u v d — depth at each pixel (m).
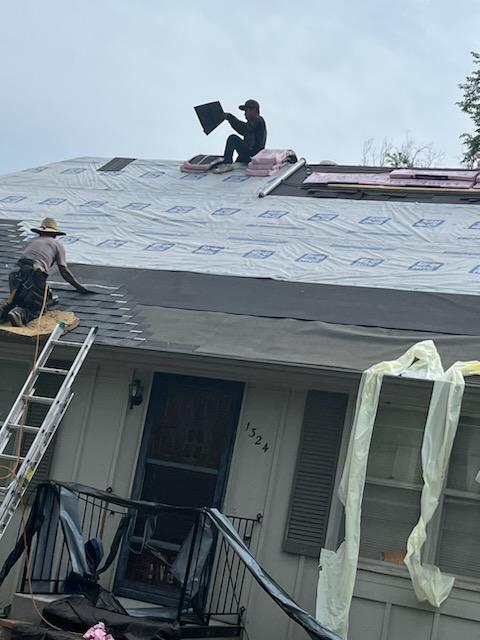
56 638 8.20
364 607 8.86
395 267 11.55
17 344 10.41
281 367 9.20
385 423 9.25
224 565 9.38
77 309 10.59
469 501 8.86
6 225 13.22
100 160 16.73
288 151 15.95
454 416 8.45
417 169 14.85
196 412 10.04
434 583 8.59
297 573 9.19
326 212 13.51
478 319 10.05
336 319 10.20
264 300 10.77
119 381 10.25
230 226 13.20
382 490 9.12
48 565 9.38
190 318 10.37
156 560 9.84
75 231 13.25
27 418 10.38
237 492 9.64
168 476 10.00
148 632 8.22
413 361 8.96
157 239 12.88
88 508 10.03
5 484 10.23
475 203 13.53
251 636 9.18
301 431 9.52
